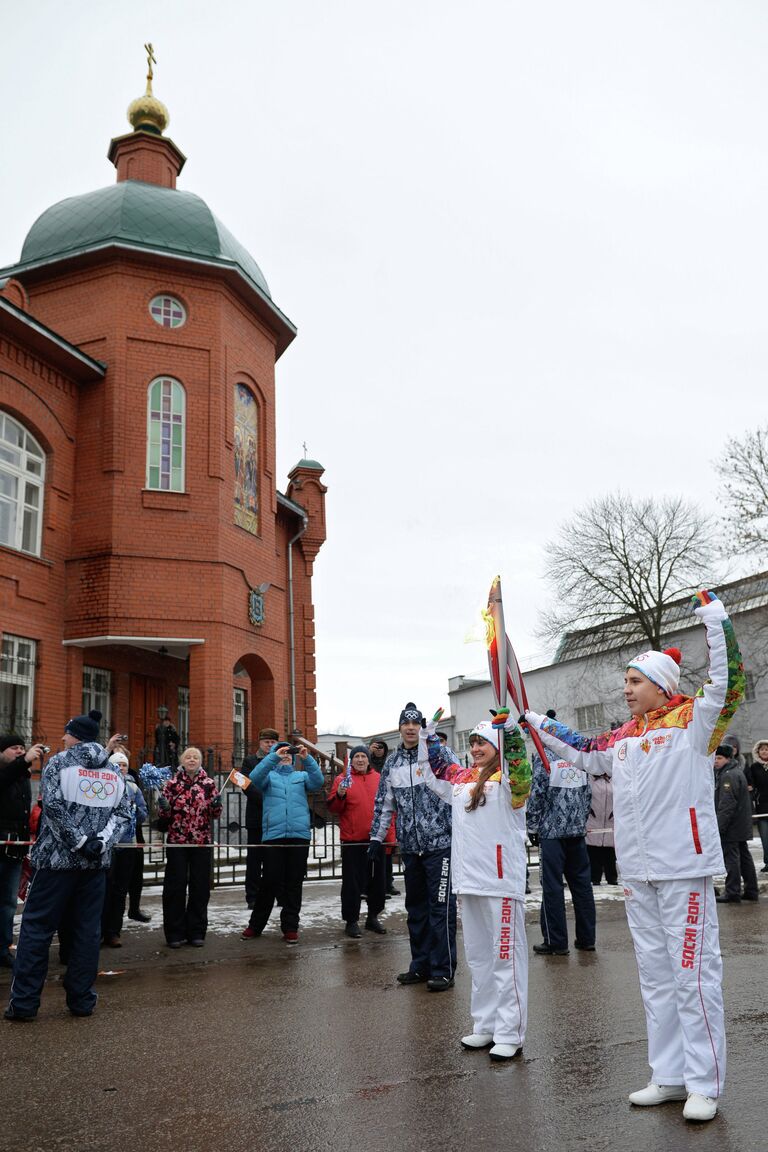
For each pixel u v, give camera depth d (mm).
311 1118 4047
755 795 13977
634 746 4387
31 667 18094
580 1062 4746
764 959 7398
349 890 9289
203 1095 4426
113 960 8258
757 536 30781
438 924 6695
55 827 6105
